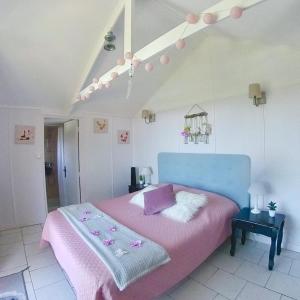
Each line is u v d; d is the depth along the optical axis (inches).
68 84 134.6
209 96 131.2
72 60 116.6
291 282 82.9
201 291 79.2
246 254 103.6
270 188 107.8
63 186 199.8
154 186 132.6
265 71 107.3
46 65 116.3
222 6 56.7
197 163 136.4
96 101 159.5
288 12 61.9
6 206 140.8
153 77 149.2
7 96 131.8
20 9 85.2
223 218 101.3
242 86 116.1
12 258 103.0
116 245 71.9
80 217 98.2
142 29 107.3
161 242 76.9
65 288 81.7
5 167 140.2
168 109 157.5
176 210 100.3
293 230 102.4
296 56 97.6
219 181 125.7
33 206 149.6
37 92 135.8
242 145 116.9
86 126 171.3
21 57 107.8
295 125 99.1
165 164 158.7
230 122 121.6
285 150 102.5
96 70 122.6
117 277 57.4
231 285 82.2
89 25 99.7
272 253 90.0
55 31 98.3
